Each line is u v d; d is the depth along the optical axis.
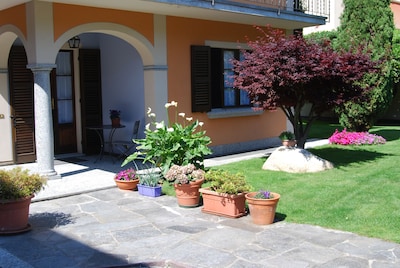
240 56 11.59
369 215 5.70
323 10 13.95
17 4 7.89
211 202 5.99
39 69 7.70
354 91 8.55
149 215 6.02
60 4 7.86
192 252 4.65
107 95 10.97
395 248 4.61
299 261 4.34
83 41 10.73
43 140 7.90
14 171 5.45
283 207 6.16
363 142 11.75
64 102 10.72
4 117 9.66
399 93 18.14
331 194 6.73
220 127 11.10
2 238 5.14
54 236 5.21
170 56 9.79
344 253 4.50
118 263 4.42
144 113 9.96
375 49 11.91
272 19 10.59
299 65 7.77
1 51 9.30
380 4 11.93
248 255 4.53
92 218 5.91
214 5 8.91
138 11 9.02
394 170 8.34
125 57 10.34
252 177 7.99
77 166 9.41
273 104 8.45
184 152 7.54
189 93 10.27
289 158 8.55
